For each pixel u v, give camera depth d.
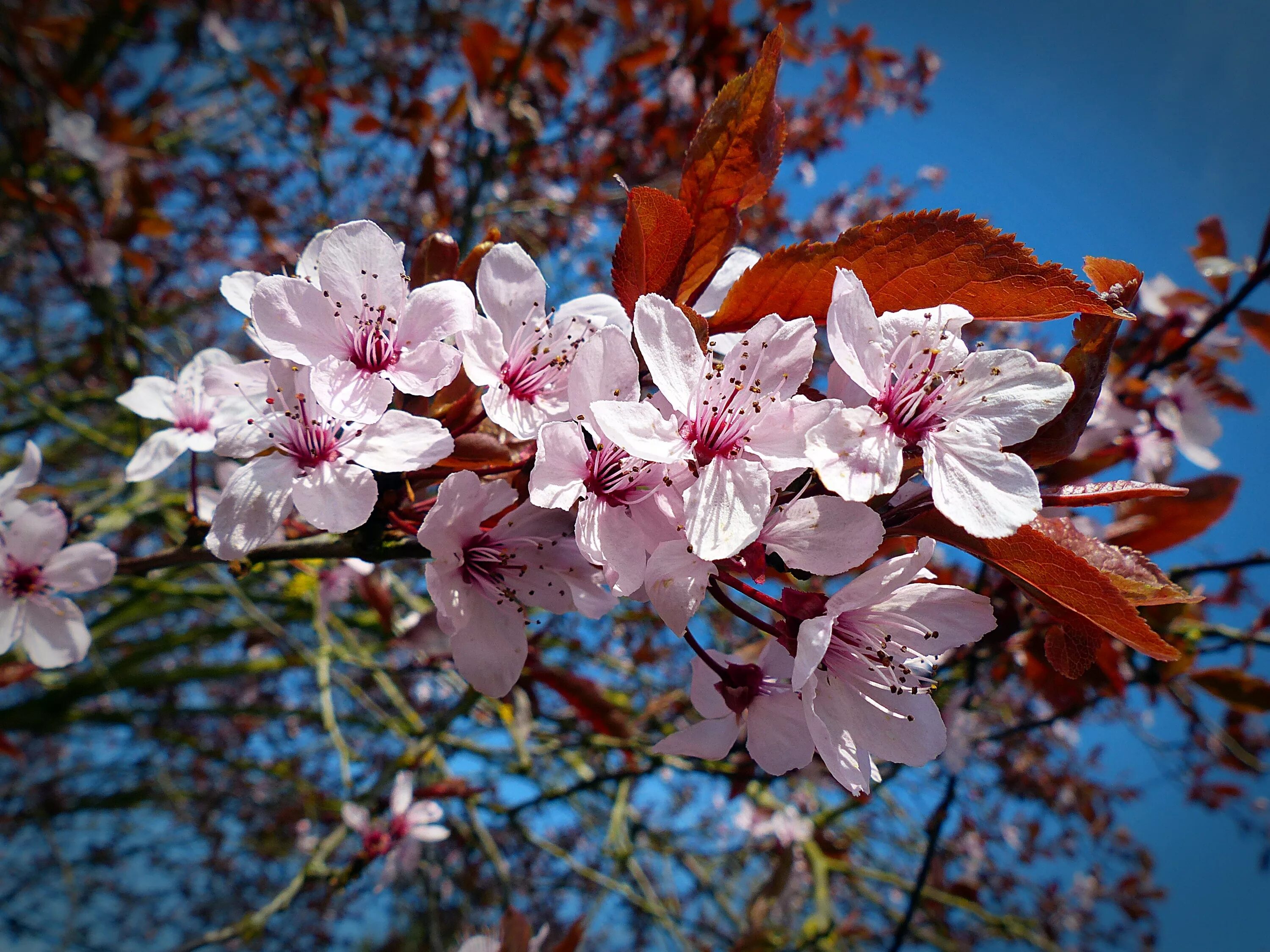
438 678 0.32
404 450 0.10
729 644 0.43
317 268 0.11
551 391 0.11
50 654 0.14
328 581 0.25
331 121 0.39
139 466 0.13
